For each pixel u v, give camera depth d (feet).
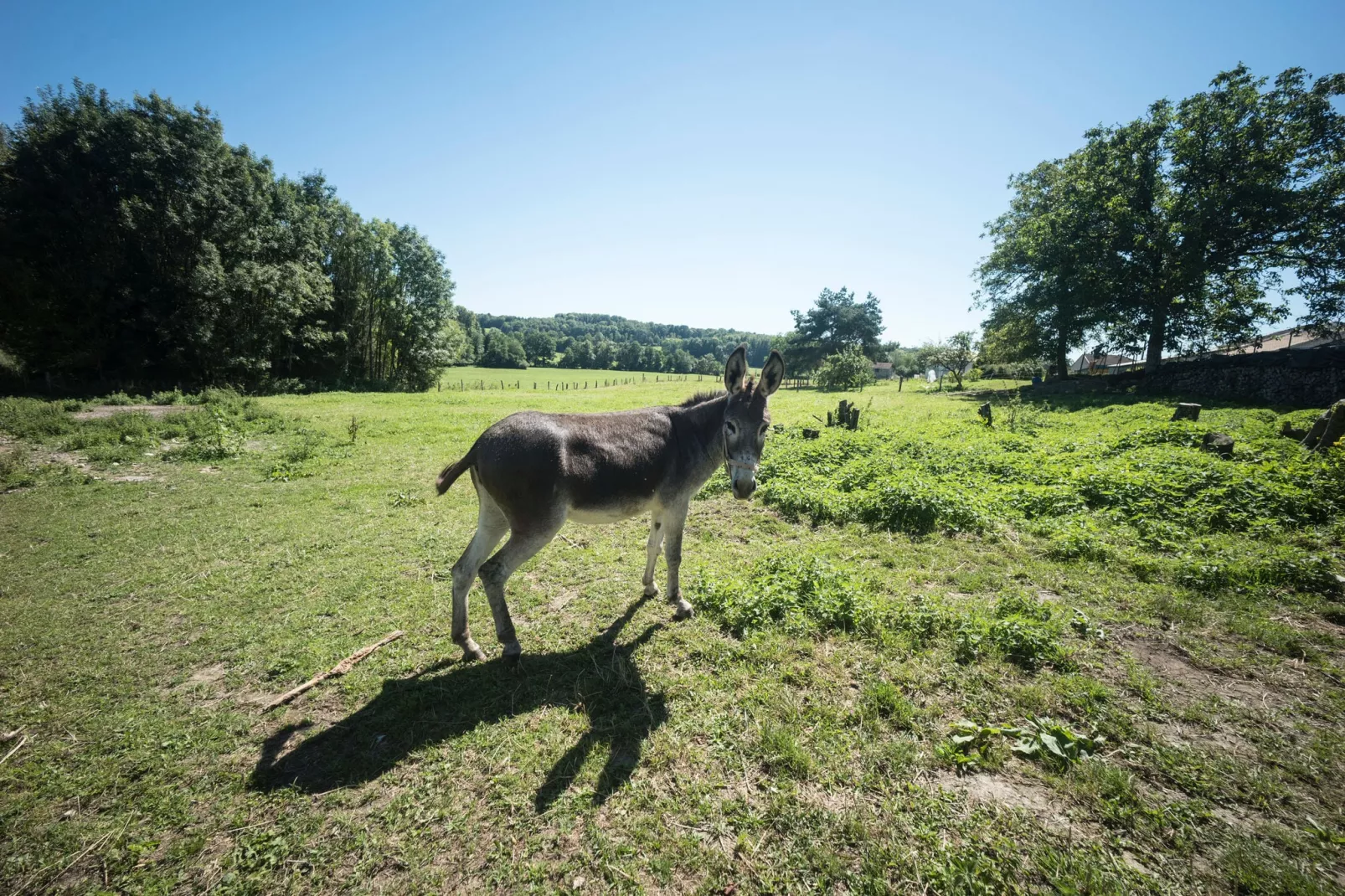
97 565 21.71
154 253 93.91
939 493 26.23
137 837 9.37
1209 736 11.12
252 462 42.09
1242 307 99.04
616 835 9.23
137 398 78.48
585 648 15.34
